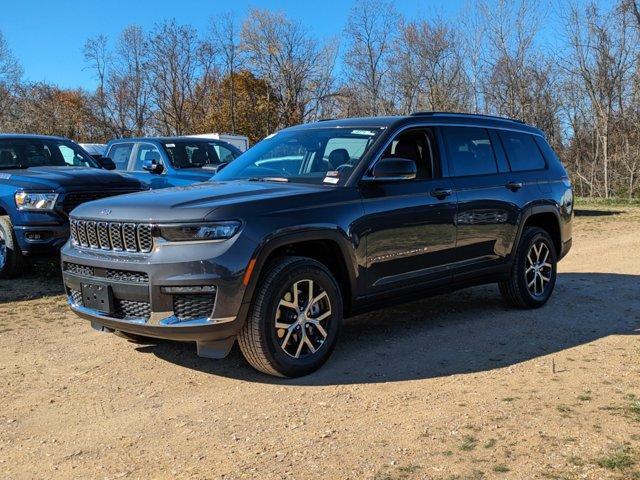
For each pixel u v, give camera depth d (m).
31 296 7.41
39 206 7.85
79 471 3.35
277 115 37.56
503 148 6.45
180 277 4.16
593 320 6.16
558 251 7.02
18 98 39.72
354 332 5.78
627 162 26.16
